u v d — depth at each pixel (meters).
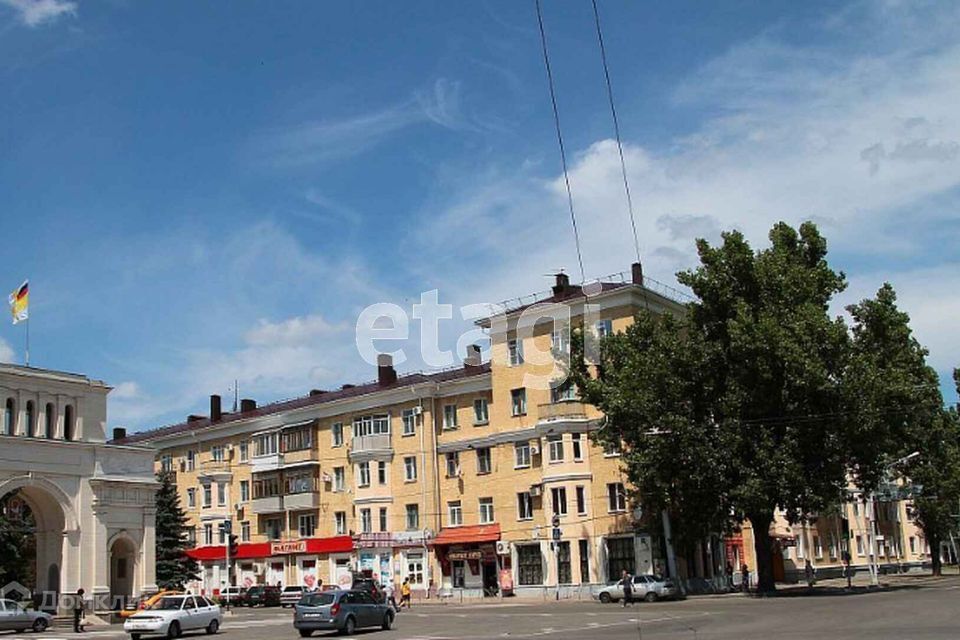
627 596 47.94
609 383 52.97
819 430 47.19
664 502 49.62
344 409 74.12
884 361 50.19
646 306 60.22
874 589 49.94
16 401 54.41
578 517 59.06
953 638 20.97
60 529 55.62
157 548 70.44
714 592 56.50
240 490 80.69
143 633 36.56
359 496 71.50
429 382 68.81
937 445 65.50
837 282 50.84
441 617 43.69
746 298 50.00
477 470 65.81
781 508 49.25
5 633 43.75
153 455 60.94
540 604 52.56
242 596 70.00
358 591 36.16
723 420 48.34
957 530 77.81
